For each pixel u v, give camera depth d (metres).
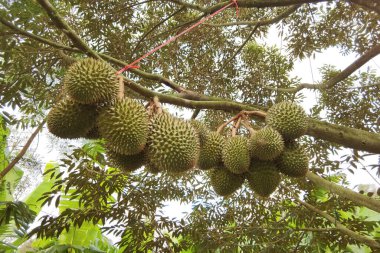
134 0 5.54
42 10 3.70
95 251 5.20
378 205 3.93
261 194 2.85
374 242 4.36
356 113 6.14
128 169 2.51
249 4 4.18
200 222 5.22
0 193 5.15
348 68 5.47
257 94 6.65
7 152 5.73
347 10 6.23
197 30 6.52
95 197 3.91
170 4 6.27
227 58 6.97
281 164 2.84
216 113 6.27
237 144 2.63
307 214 5.21
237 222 5.68
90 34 5.39
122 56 5.61
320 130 2.99
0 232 4.79
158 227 4.43
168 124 2.22
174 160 2.15
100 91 2.16
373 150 2.95
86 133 2.49
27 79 3.97
